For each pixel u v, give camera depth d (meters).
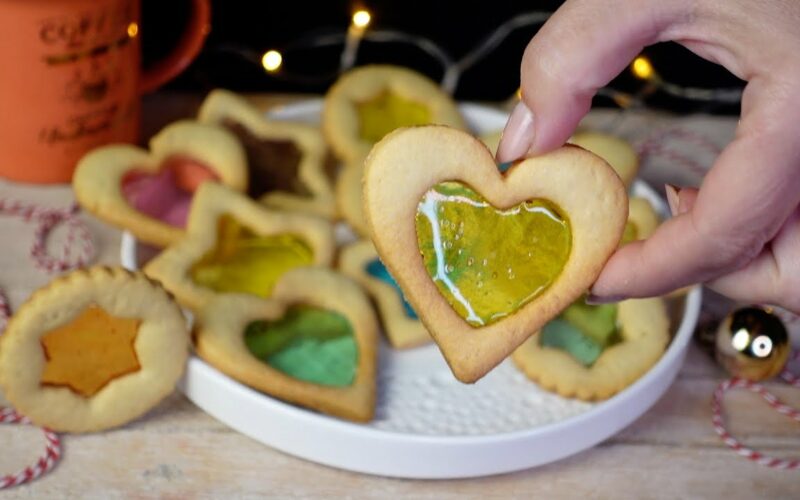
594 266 0.34
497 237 0.33
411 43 0.75
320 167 0.58
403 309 0.51
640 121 0.65
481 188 0.32
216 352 0.45
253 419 0.44
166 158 0.55
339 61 0.74
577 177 0.33
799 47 0.31
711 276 0.36
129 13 0.55
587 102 0.33
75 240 0.55
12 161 0.57
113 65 0.56
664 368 0.46
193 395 0.46
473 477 0.44
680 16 0.33
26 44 0.53
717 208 0.33
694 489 0.45
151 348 0.45
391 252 0.32
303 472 0.44
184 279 0.50
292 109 0.60
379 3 0.73
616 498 0.44
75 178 0.53
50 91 0.54
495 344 0.33
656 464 0.46
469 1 0.73
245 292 0.51
